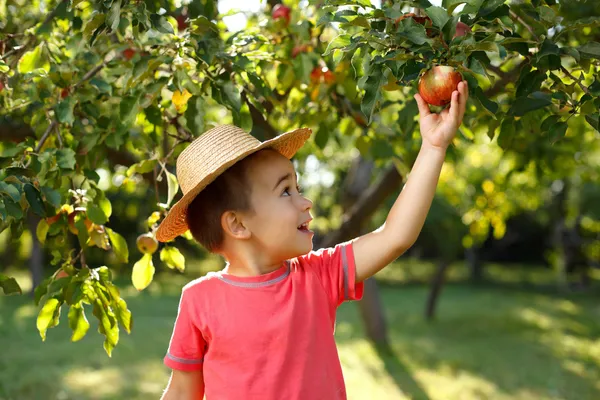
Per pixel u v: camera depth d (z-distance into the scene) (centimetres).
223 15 238
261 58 243
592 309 1570
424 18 180
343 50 175
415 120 297
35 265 1599
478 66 166
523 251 2712
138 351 932
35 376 771
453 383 822
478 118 280
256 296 176
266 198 177
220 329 174
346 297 186
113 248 238
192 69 228
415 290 1931
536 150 433
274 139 178
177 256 252
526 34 257
